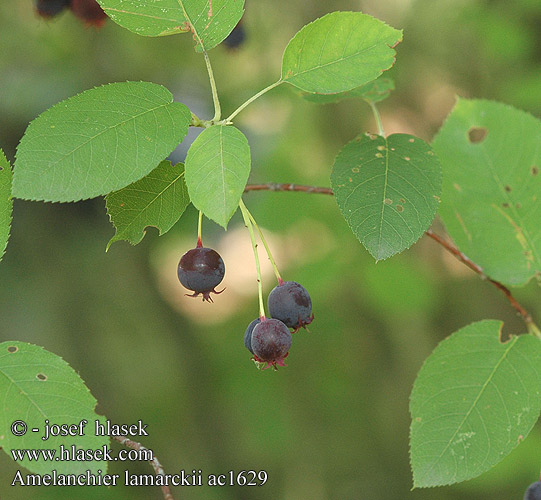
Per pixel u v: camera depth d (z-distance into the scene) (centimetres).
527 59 566
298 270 480
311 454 630
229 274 784
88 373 569
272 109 591
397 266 490
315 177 519
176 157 499
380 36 196
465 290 611
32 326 546
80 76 547
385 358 640
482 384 240
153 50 567
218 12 199
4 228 207
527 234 282
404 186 212
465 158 294
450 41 590
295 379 636
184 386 614
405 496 627
